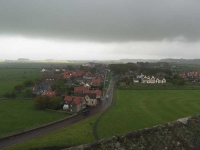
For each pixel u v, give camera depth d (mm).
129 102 96625
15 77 196250
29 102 95125
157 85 149250
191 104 92875
